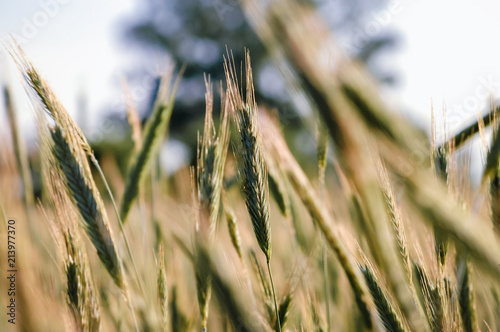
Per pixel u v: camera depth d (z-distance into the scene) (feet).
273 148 1.75
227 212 1.70
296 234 1.88
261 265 1.75
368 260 1.60
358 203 1.57
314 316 1.74
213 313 1.74
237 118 1.61
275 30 1.44
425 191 1.46
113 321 1.80
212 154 1.63
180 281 1.88
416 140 1.47
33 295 1.63
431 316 1.57
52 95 1.59
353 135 1.45
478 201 1.58
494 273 1.45
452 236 1.46
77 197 1.57
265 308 1.69
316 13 1.45
